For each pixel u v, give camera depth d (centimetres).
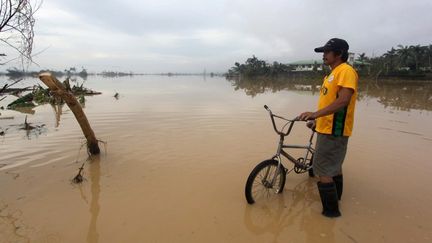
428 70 5522
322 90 400
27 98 1602
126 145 720
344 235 361
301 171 504
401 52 5891
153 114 1179
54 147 698
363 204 435
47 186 489
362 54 6988
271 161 429
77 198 449
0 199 444
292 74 7812
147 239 349
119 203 434
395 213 410
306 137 809
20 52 478
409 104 1650
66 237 352
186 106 1438
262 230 370
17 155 640
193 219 392
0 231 362
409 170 564
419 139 790
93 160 612
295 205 433
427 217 400
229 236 356
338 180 433
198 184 500
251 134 835
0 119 1098
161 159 620
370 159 623
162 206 426
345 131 382
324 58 398
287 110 1343
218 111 1266
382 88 3350
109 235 356
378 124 1004
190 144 730
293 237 356
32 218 393
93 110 1301
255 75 8456
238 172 554
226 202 439
